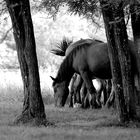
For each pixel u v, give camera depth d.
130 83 23.52
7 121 24.61
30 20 23.38
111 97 34.44
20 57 23.73
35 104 23.48
